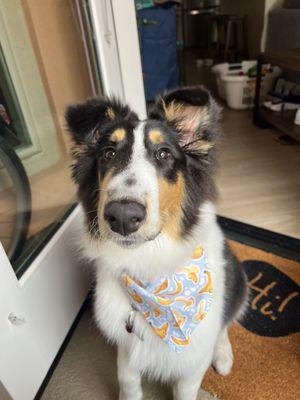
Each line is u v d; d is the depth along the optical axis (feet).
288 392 1.32
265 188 2.62
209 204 1.20
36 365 1.31
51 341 1.42
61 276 1.50
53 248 1.45
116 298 1.20
